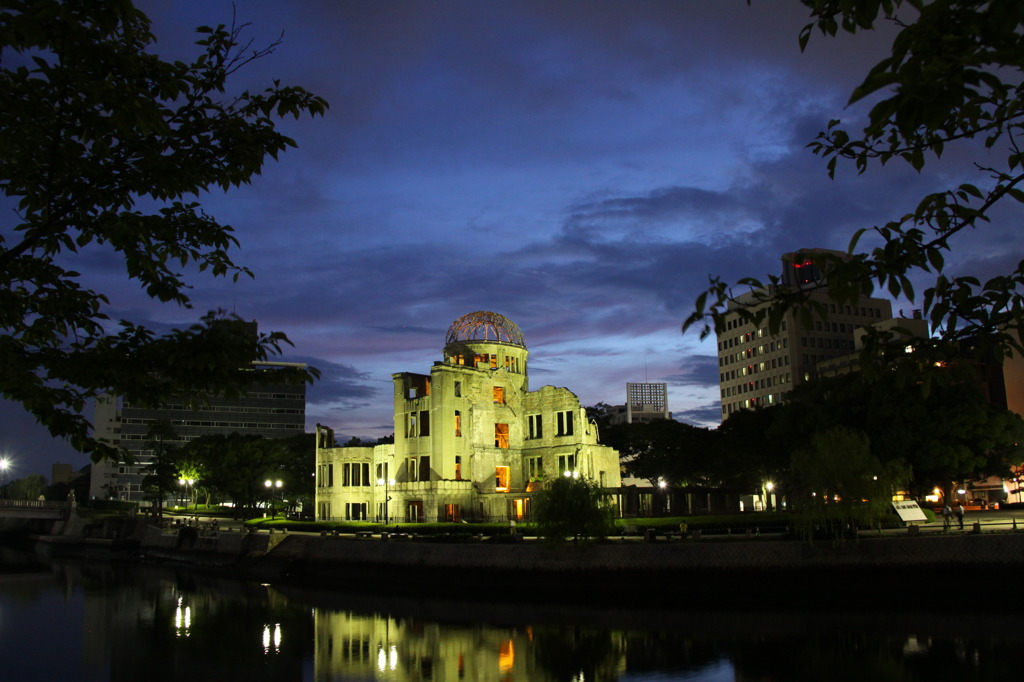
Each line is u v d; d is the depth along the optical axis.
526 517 90.81
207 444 145.62
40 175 12.78
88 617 64.19
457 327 109.88
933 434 78.44
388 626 57.81
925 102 6.57
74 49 11.50
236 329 13.91
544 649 48.59
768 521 69.50
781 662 42.53
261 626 59.09
